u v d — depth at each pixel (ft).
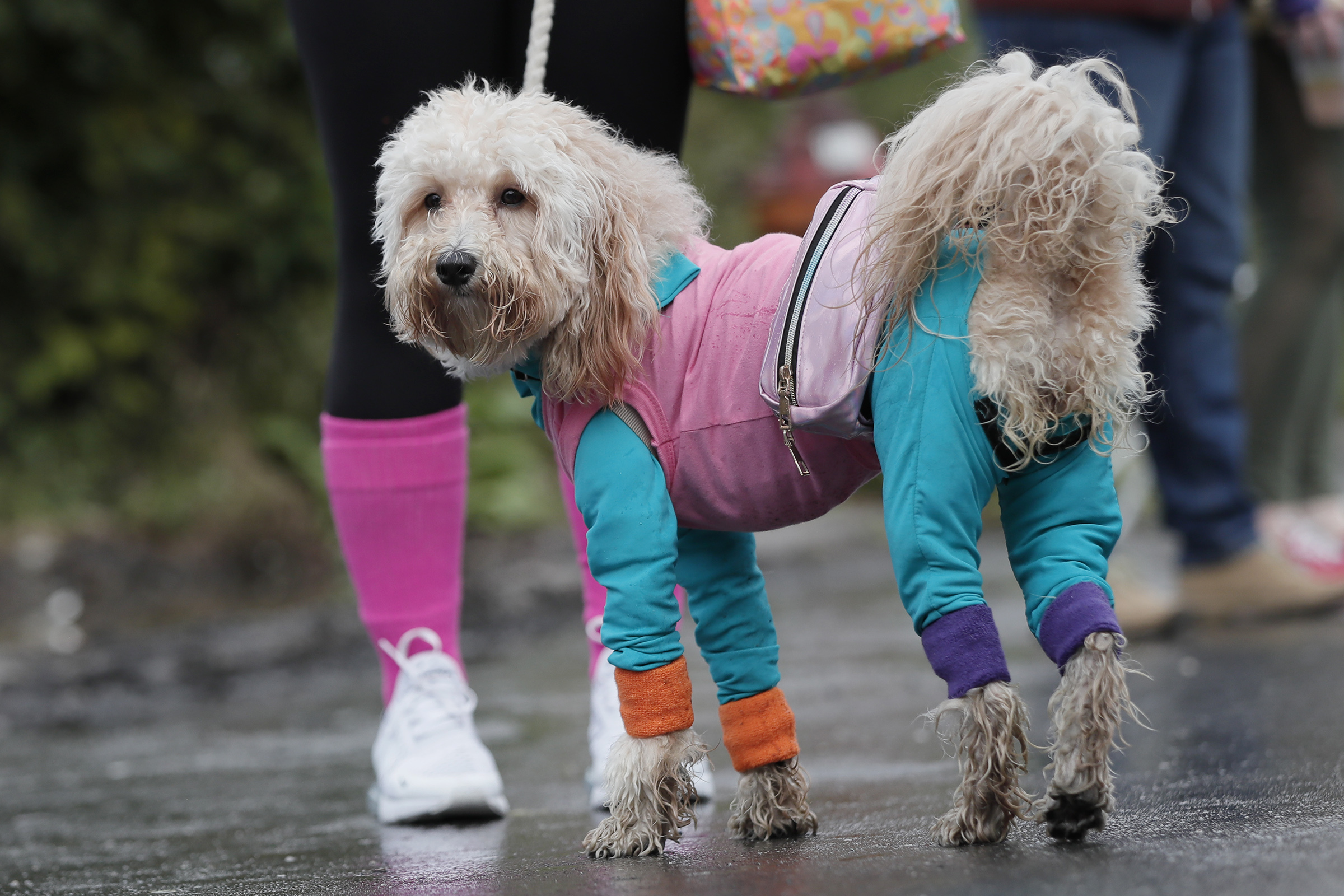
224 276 56.85
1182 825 12.70
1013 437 12.13
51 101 51.80
